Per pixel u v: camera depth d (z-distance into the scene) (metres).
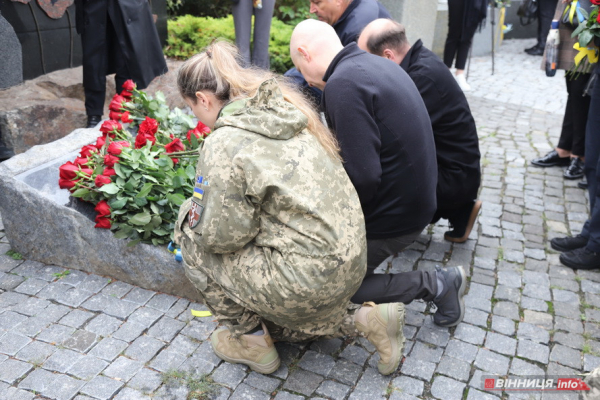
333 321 2.13
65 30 5.14
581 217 3.77
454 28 6.70
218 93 1.95
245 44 5.17
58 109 4.54
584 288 2.99
